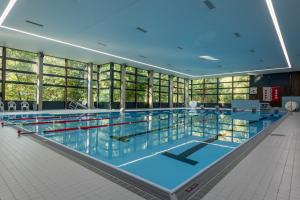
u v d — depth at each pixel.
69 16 6.25
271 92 16.81
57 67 12.82
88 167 2.27
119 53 11.08
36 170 2.17
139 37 8.18
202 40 8.42
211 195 1.63
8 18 6.50
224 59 11.87
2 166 2.28
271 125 6.20
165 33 7.64
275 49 9.47
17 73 11.12
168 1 5.24
